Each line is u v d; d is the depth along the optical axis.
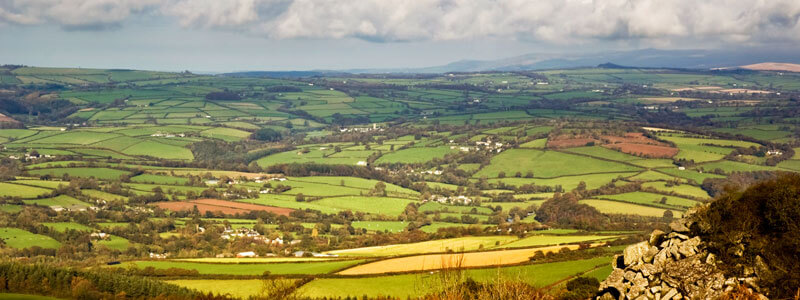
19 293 74.56
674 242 32.41
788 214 30.12
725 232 31.27
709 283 29.69
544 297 38.06
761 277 29.12
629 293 31.48
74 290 76.12
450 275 36.16
